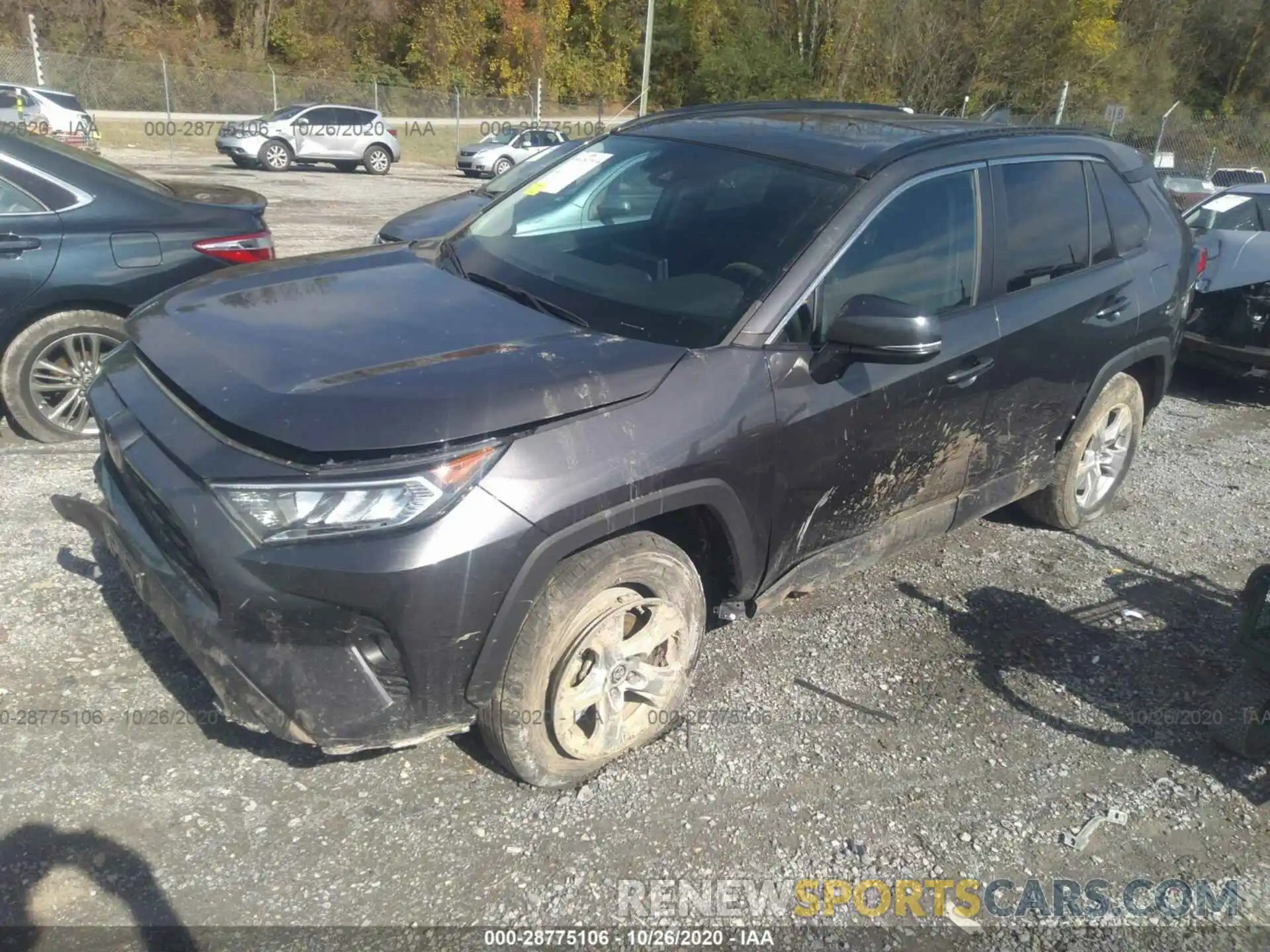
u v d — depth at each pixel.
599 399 2.79
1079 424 4.66
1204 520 5.46
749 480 3.10
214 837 2.78
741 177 3.66
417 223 6.80
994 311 3.88
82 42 33.03
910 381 3.52
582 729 3.10
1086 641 4.14
